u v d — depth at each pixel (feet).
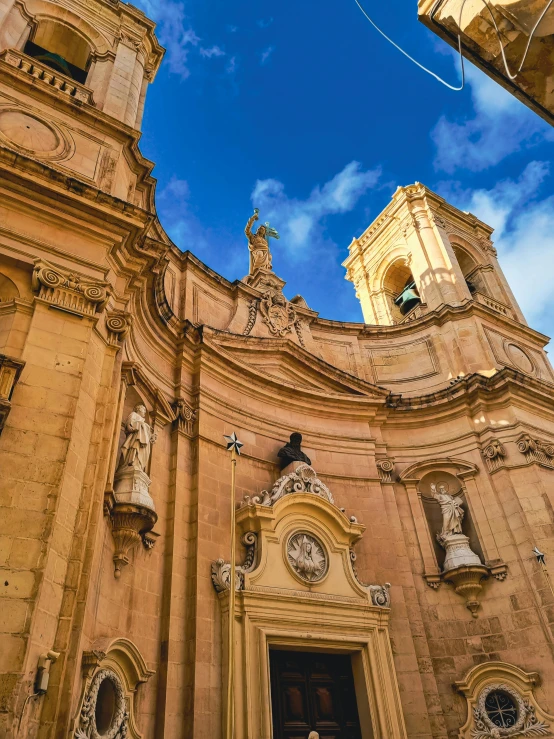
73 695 23.91
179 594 36.37
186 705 33.19
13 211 32.35
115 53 51.65
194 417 44.34
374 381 63.93
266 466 47.91
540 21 19.33
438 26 20.86
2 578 22.17
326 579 43.14
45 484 25.20
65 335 30.04
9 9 45.24
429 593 48.49
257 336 56.08
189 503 40.52
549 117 22.20
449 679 44.65
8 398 25.98
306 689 39.88
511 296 75.82
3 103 37.63
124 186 42.29
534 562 46.37
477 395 56.29
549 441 54.49
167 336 45.68
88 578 26.07
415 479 54.80
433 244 74.23
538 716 40.91
